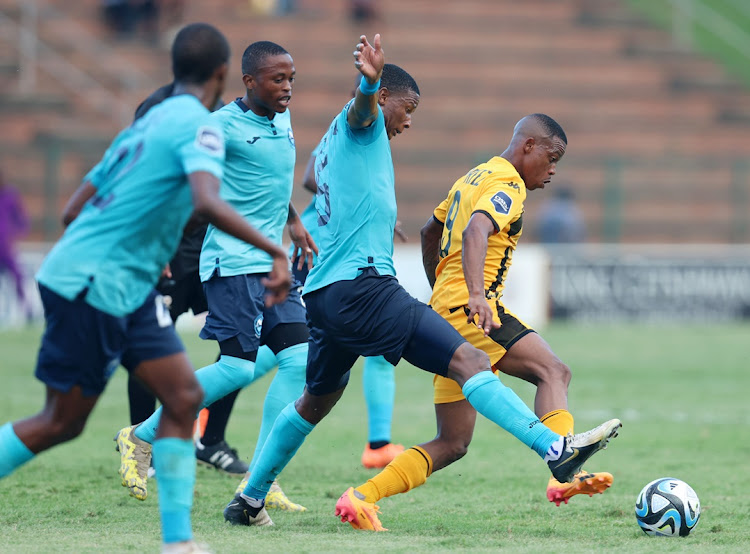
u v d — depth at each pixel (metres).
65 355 12.45
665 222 85.25
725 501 19.62
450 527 16.89
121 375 44.38
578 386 40.59
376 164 16.47
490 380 15.63
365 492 16.80
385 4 96.50
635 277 69.19
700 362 49.03
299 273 22.86
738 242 81.81
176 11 86.75
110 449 26.14
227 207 11.95
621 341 58.31
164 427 12.89
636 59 96.31
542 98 91.25
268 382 42.97
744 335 62.53
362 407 35.47
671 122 91.81
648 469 23.66
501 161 17.77
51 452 25.53
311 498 19.91
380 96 17.38
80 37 85.50
